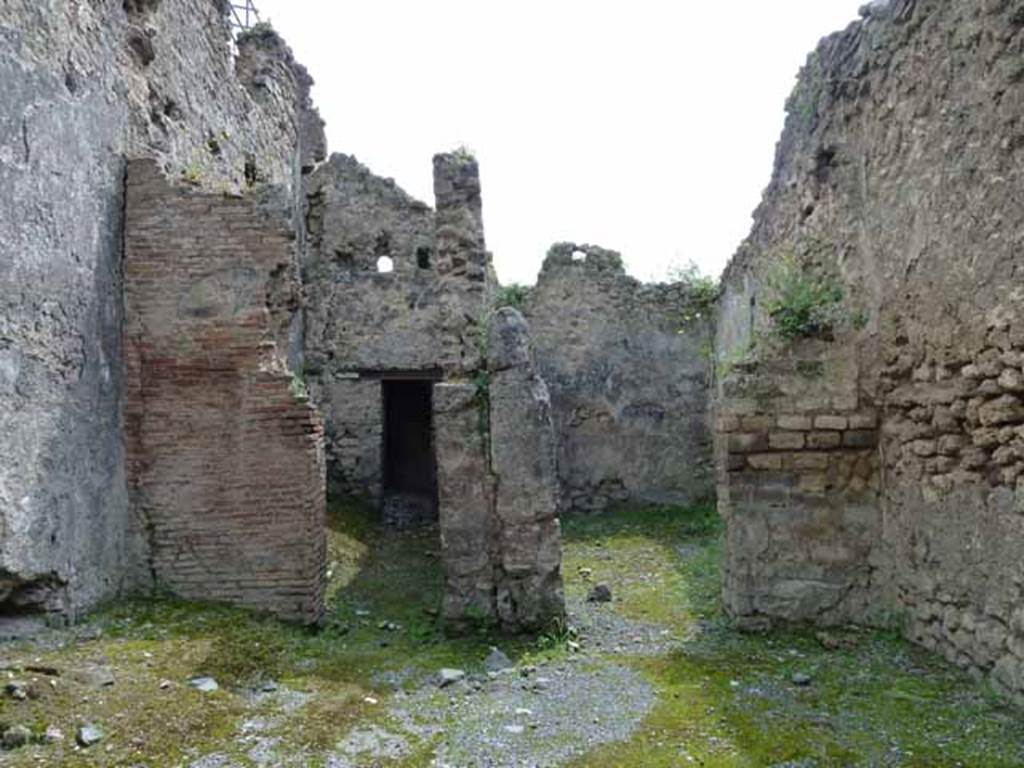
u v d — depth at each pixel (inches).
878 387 221.6
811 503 224.4
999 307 165.3
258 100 403.2
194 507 241.3
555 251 493.4
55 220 207.9
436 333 476.4
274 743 152.6
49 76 207.0
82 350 218.7
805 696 173.5
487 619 233.0
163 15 279.0
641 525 433.4
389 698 182.1
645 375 487.8
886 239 215.8
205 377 242.8
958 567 183.9
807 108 274.1
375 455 474.0
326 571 279.3
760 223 357.4
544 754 148.8
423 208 484.4
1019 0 157.1
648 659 205.9
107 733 148.7
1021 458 159.5
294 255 252.8
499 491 234.5
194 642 203.3
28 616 199.3
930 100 192.5
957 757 140.3
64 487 208.2
